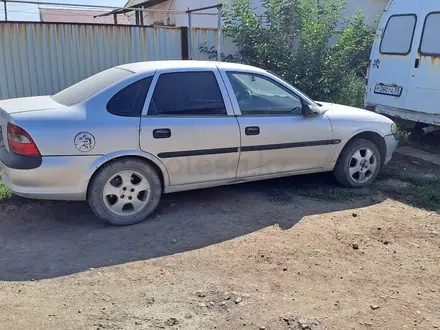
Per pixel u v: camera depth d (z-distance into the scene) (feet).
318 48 33.96
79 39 29.40
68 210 16.78
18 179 14.16
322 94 33.71
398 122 28.55
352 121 19.07
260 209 17.01
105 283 11.88
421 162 24.68
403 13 26.63
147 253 13.58
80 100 15.10
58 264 12.91
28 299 11.14
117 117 14.85
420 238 14.84
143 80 15.48
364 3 47.80
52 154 14.02
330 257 13.42
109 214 15.20
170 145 15.51
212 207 17.19
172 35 32.27
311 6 35.50
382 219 16.28
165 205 17.33
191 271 12.51
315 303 11.06
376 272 12.64
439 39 24.58
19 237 14.62
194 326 10.11
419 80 25.72
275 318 10.41
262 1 36.81
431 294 11.59
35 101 15.99
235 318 10.40
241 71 17.24
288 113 17.76
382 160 20.48
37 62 28.58
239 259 13.20
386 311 10.80
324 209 17.16
